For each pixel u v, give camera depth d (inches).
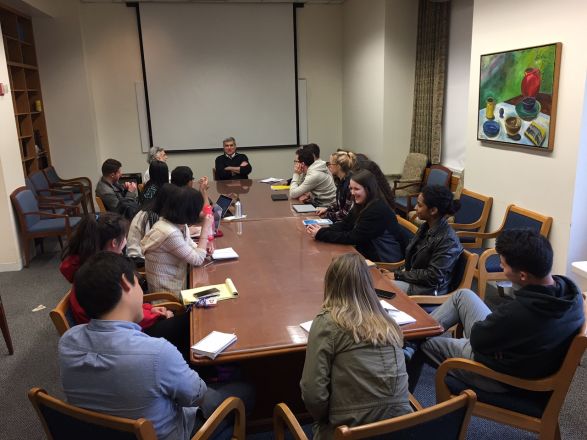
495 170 157.4
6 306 150.9
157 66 273.4
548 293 66.1
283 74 287.7
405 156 246.5
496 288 148.6
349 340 56.6
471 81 166.1
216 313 81.0
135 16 268.8
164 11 267.6
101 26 267.6
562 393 67.4
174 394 55.6
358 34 265.4
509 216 146.9
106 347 53.2
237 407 63.8
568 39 124.0
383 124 239.9
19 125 240.1
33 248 200.4
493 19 152.5
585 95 121.1
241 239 124.3
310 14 287.3
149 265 100.0
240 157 247.3
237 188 203.0
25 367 115.5
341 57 297.1
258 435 87.4
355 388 56.0
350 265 58.8
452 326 94.8
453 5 211.0
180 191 98.9
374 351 56.1
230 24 275.3
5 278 175.3
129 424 47.5
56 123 264.5
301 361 86.7
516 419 71.6
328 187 175.2
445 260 101.4
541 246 66.1
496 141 154.2
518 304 66.7
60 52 257.6
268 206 165.9
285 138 297.7
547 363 67.4
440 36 211.9
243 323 77.2
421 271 104.3
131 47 272.5
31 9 228.7
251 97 287.1
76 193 246.7
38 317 142.8
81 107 265.0
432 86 222.1
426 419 50.2
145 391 52.7
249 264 105.0
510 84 145.1
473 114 166.7
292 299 86.0
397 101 238.5
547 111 131.5
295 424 60.4
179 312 95.5
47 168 247.4
